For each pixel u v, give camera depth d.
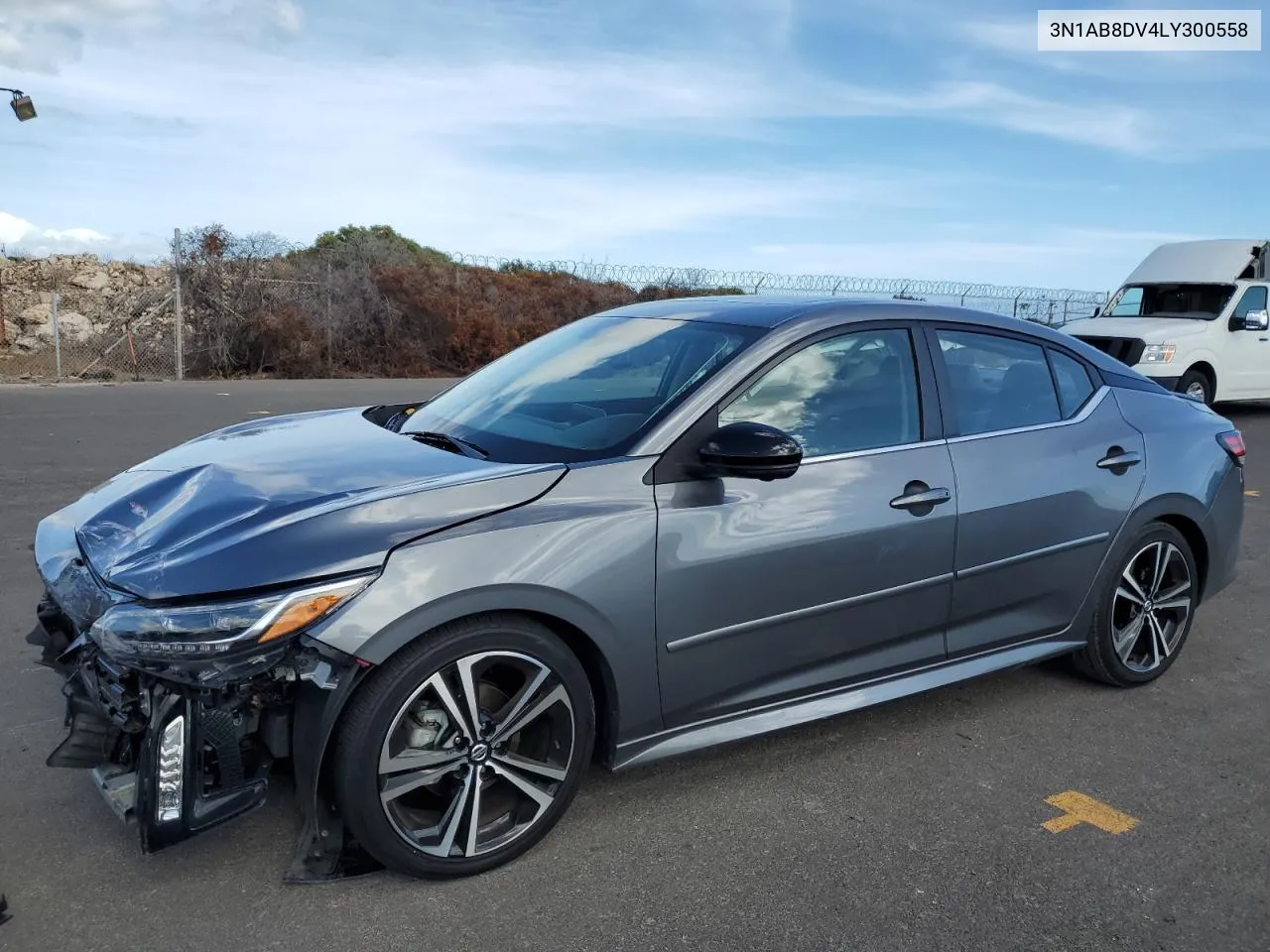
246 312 19.77
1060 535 3.98
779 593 3.27
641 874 2.90
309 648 2.54
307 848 2.79
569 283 25.77
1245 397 13.72
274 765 2.79
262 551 2.61
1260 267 13.78
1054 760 3.70
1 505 7.02
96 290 24.03
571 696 2.94
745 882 2.87
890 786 3.46
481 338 21.95
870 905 2.78
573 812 3.24
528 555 2.79
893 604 3.57
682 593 3.08
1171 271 14.13
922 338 3.79
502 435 3.45
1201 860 3.06
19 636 4.55
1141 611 4.35
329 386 17.42
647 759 3.15
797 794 3.39
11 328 21.12
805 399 3.43
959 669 3.84
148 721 2.57
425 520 2.75
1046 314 17.36
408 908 2.70
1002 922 2.72
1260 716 4.15
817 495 3.34
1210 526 4.52
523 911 2.71
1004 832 3.18
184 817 2.52
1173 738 3.92
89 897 2.71
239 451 3.44
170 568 2.62
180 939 2.55
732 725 3.31
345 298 21.02
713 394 3.24
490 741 2.82
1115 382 4.41
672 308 4.07
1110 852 3.09
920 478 3.58
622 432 3.21
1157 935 2.69
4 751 3.50
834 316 3.61
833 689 3.53
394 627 2.59
